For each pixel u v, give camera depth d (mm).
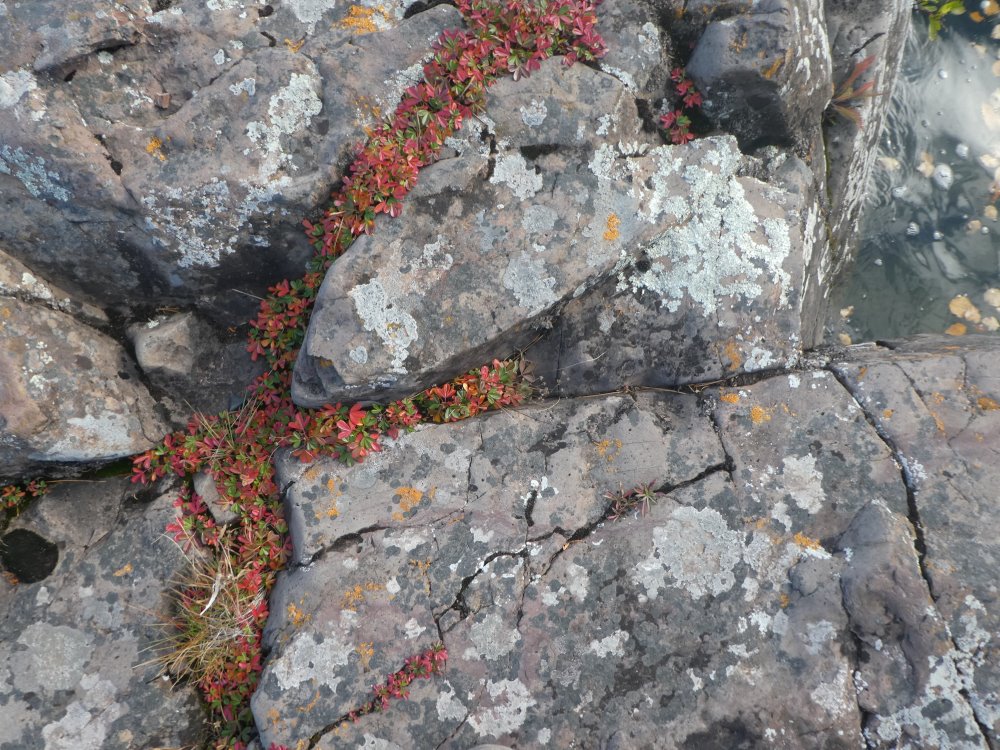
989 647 821
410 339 896
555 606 883
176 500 968
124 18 901
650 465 924
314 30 939
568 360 964
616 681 863
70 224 917
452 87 915
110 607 934
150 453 973
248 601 925
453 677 868
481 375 950
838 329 1219
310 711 862
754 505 899
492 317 908
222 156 910
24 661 910
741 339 949
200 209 913
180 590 946
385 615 887
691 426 938
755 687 849
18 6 884
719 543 891
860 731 828
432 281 903
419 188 906
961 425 904
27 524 956
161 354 971
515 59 921
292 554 935
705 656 863
